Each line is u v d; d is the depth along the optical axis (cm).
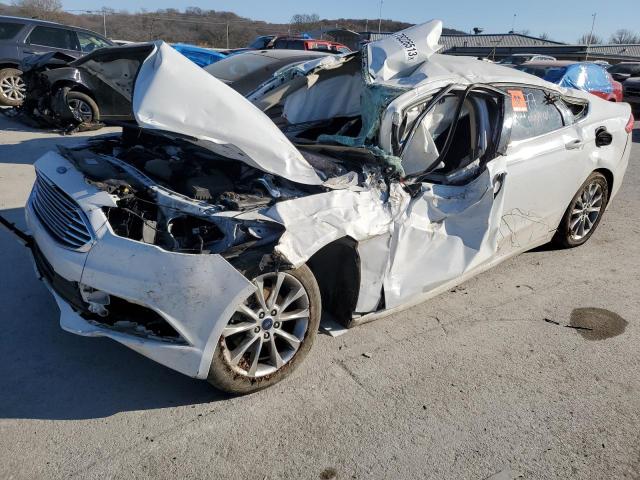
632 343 368
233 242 275
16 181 649
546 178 435
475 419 288
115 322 275
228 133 300
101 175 305
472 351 350
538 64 1397
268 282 289
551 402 304
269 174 320
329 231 297
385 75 384
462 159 392
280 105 466
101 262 270
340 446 265
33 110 934
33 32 1136
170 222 282
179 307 264
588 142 473
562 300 424
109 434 267
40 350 329
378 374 322
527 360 343
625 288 449
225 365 279
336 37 2828
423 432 277
